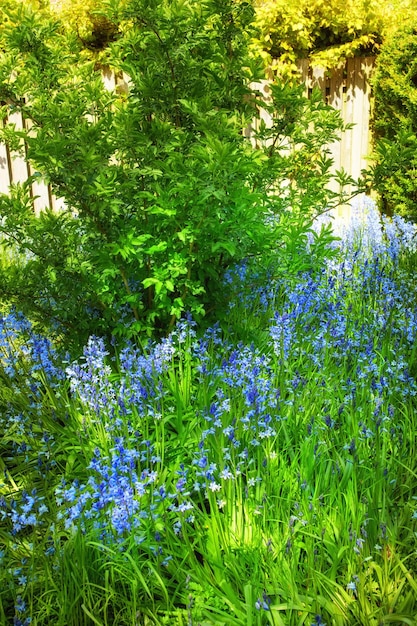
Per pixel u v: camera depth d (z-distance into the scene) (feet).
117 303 13.05
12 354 13.16
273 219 15.57
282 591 7.73
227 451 9.65
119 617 7.82
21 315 13.74
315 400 11.41
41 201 26.81
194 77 13.16
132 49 13.35
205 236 12.14
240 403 10.51
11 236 12.58
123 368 12.16
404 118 25.36
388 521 8.67
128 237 11.55
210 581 8.18
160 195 11.59
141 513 8.81
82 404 11.44
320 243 14.53
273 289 15.83
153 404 11.31
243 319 14.61
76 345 13.67
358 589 7.57
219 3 13.24
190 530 8.88
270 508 8.86
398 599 7.72
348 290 16.34
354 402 10.87
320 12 25.80
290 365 12.87
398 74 25.11
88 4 24.88
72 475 10.41
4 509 9.00
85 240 12.12
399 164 14.01
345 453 9.86
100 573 8.38
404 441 10.14
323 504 9.14
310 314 14.29
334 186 27.35
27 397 12.34
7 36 13.23
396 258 18.49
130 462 9.07
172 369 11.93
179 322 13.17
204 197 10.94
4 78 12.89
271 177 14.71
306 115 15.05
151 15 12.28
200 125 12.17
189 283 12.49
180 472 8.79
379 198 26.94
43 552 8.33
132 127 11.94
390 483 9.40
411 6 27.14
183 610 7.86
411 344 13.76
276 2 25.53
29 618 7.38
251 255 13.14
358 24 25.38
